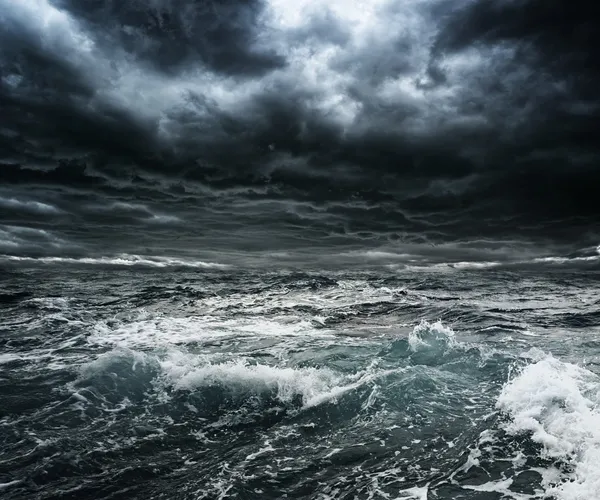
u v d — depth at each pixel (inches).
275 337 362.9
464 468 173.2
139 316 439.5
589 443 177.5
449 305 498.6
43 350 320.5
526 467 171.5
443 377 258.1
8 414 216.1
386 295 569.0
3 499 153.6
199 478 169.3
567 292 602.5
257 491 161.5
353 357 297.6
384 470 173.9
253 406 227.9
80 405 227.0
